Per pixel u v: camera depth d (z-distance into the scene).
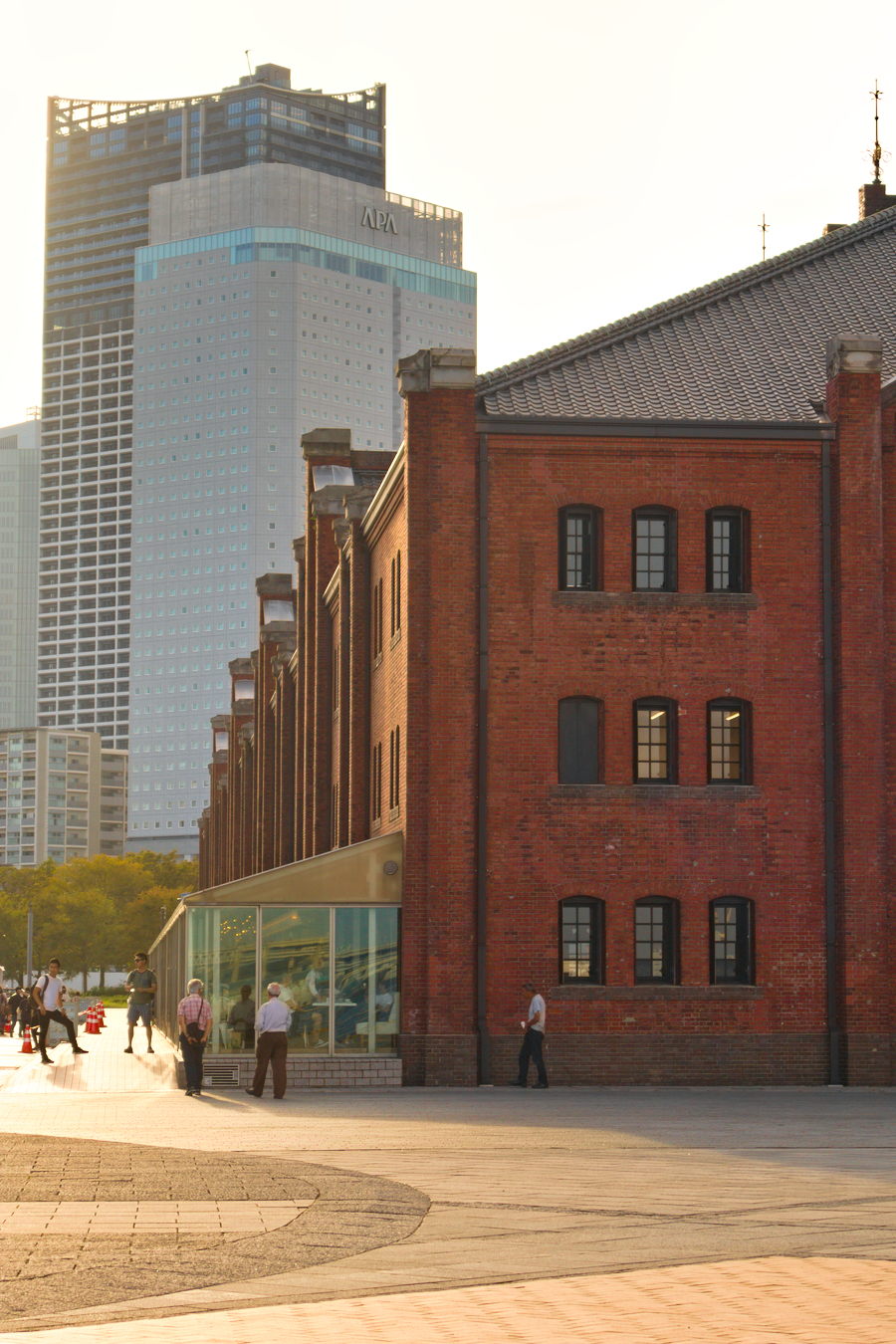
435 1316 10.84
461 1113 26.67
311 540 53.97
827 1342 10.08
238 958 33.12
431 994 33.16
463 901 33.47
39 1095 30.44
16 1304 11.38
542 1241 13.93
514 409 35.06
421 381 34.59
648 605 34.53
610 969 33.56
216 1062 32.50
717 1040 33.59
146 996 44.09
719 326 39.56
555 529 34.47
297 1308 11.16
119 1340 10.16
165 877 191.12
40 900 176.12
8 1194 16.72
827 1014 33.94
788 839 34.28
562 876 33.75
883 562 34.97
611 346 38.25
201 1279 12.29
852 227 43.81
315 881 33.47
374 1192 16.86
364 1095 30.91
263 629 68.88
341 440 58.22
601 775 34.19
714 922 34.12
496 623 34.22
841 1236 14.09
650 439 34.75
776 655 34.69
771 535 34.88
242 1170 18.66
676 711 34.41
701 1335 10.26
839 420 34.94
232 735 87.12
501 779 33.88
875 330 39.34
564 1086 33.16
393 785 38.72
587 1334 10.29
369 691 43.44
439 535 34.22
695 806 34.12
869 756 34.34
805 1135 22.97
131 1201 16.25
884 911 34.12
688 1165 19.30
